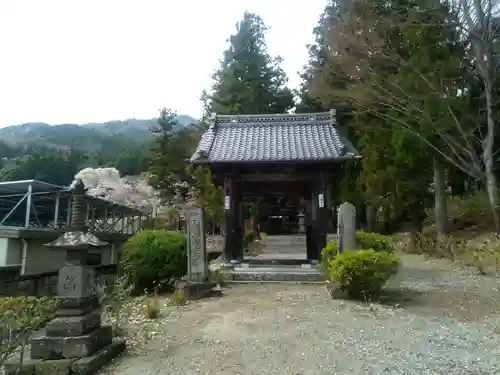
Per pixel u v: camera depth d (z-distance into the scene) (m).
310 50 30.66
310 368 5.41
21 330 5.24
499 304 9.29
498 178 19.03
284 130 16.11
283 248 24.09
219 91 35.91
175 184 32.56
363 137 23.34
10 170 40.28
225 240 14.68
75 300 5.63
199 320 8.31
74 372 5.17
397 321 7.85
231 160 13.59
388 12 19.39
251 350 6.21
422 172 20.69
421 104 18.17
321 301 9.82
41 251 12.45
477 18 16.83
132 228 23.31
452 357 5.78
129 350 6.32
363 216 34.34
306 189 15.88
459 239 19.61
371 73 20.25
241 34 36.56
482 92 17.69
